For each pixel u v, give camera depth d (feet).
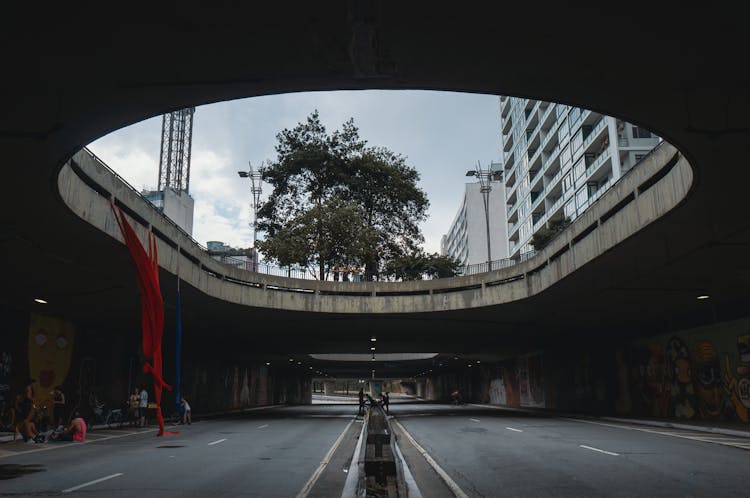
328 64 31.45
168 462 45.57
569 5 26.55
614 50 30.01
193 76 32.09
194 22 27.58
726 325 84.89
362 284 108.37
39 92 32.48
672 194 49.52
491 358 202.08
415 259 170.71
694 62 30.50
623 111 35.91
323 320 113.91
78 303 81.92
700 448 53.36
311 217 150.20
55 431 63.72
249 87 33.78
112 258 63.46
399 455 47.91
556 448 54.49
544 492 32.32
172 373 126.52
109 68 30.78
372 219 177.58
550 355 155.63
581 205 194.49
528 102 254.47
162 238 70.23
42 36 27.99
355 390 645.92
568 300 91.20
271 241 150.30
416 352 175.73
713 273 70.79
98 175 53.06
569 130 206.69
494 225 342.23
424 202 176.86
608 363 122.83
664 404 100.58
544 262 83.71
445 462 46.11
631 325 115.03
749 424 77.66
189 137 230.27
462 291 103.55
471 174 184.85
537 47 30.09
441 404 244.01
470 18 27.63
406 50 30.30
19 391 78.74
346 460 47.91
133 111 35.06
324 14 27.27
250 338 138.31
